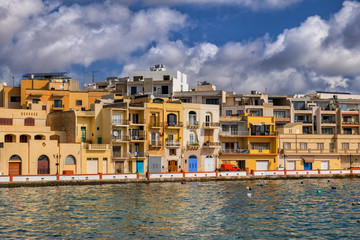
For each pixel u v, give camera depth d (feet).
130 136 333.62
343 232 176.55
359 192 271.49
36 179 271.90
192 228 179.32
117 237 166.09
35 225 179.01
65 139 334.24
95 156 316.40
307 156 381.60
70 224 181.78
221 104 415.23
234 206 221.46
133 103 360.28
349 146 392.06
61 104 391.65
